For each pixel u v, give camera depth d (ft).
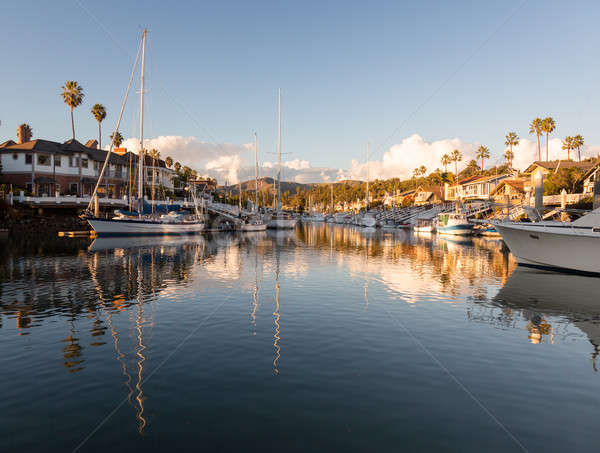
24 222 158.92
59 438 17.10
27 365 25.41
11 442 16.78
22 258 82.94
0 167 183.01
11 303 43.01
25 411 19.48
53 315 37.99
